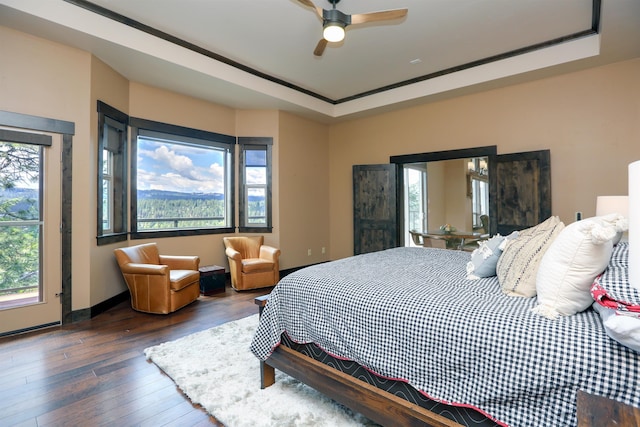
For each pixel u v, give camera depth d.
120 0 2.97
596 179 3.83
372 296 1.63
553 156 4.09
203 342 2.75
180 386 2.07
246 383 2.10
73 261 3.32
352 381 1.62
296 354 1.90
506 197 4.34
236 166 5.38
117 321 3.33
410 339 1.41
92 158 3.48
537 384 1.10
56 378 2.20
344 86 5.10
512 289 1.59
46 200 3.16
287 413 1.79
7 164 2.97
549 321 1.22
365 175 5.68
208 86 4.39
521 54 3.96
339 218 6.28
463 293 1.61
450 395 1.29
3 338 2.87
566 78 4.00
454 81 4.50
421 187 6.96
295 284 1.97
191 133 4.79
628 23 2.88
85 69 3.40
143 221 4.43
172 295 3.57
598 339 1.07
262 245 5.16
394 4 3.04
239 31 3.51
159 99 4.46
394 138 5.54
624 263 1.24
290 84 4.99
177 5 3.05
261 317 2.09
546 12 3.17
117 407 1.88
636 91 3.59
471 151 4.72
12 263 2.99
